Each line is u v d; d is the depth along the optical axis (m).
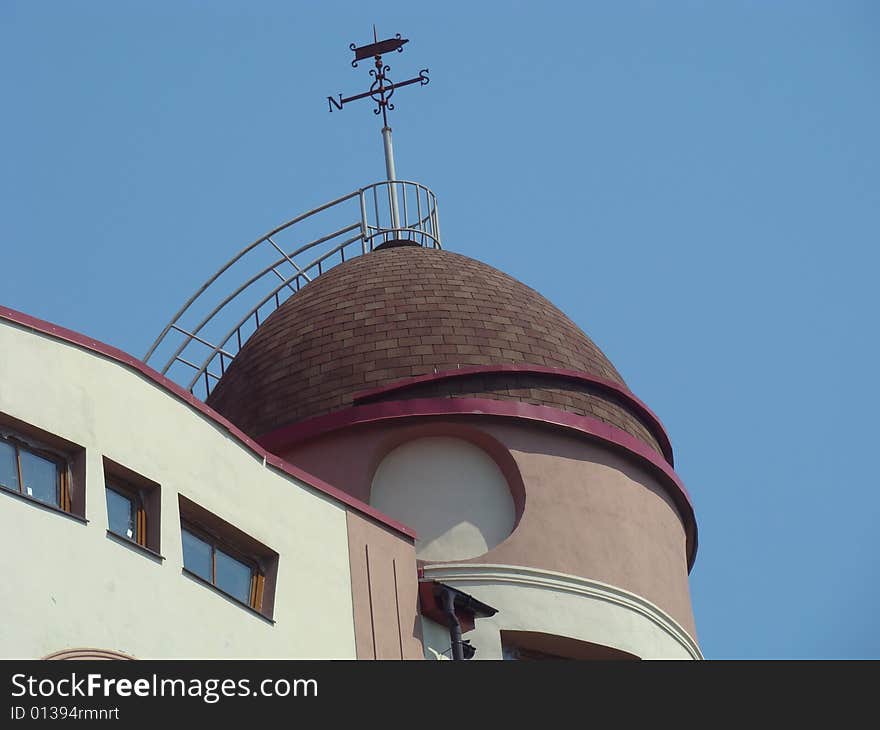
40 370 53.72
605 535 73.19
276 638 58.03
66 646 50.41
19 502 51.00
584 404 76.00
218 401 80.38
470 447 73.81
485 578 69.75
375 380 75.56
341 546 62.75
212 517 57.62
